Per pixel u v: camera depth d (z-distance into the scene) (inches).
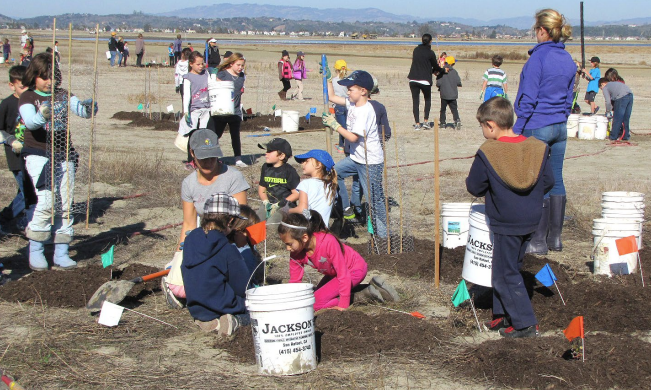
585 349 183.2
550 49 273.9
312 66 1752.0
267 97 1028.5
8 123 285.6
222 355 191.0
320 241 215.6
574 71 276.1
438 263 245.8
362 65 1863.9
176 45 1702.8
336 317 206.2
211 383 172.7
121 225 344.8
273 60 2044.8
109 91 1042.7
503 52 2728.8
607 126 689.6
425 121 721.0
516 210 191.3
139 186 427.5
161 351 193.5
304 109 879.7
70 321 214.8
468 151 589.6
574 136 697.0
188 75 478.9
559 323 210.2
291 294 174.1
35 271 255.1
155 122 716.7
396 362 183.8
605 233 255.6
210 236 206.8
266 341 175.0
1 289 238.4
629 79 1445.6
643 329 205.8
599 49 3499.0
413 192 413.4
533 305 223.3
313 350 179.9
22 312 221.9
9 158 314.8
